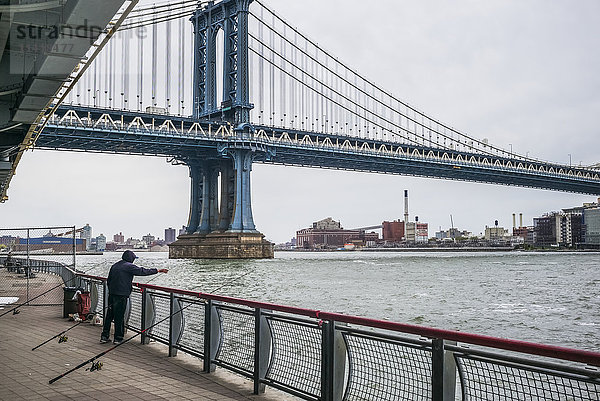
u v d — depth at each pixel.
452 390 5.05
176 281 60.97
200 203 127.06
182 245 123.69
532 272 86.69
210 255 116.81
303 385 6.62
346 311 36.34
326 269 92.25
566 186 152.75
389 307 38.84
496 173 131.12
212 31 127.56
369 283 62.00
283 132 120.81
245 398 6.82
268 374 7.12
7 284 27.45
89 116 92.69
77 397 6.80
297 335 6.85
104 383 7.50
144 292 10.63
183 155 115.88
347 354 6.28
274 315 6.96
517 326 30.19
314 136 122.56
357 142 124.62
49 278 32.16
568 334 27.47
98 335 11.91
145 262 104.00
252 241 114.38
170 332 9.38
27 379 7.76
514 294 49.28
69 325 13.66
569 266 108.25
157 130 97.50
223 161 119.00
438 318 33.19
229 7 122.50
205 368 8.16
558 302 42.56
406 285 59.31
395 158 119.00
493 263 123.88
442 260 144.50
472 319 32.78
